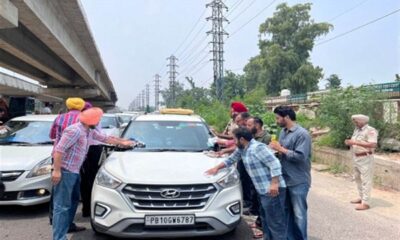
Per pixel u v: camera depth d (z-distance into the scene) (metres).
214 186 4.66
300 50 57.22
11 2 10.47
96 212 4.68
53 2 14.23
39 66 22.12
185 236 4.53
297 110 23.84
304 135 4.39
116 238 5.08
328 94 12.41
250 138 4.36
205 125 6.70
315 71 53.06
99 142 5.53
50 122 7.91
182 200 4.53
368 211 6.77
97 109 4.85
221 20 45.66
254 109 22.30
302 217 4.47
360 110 11.20
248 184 5.76
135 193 4.53
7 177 5.95
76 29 18.88
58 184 4.65
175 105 67.25
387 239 5.31
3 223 5.77
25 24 12.92
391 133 10.95
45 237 5.16
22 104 22.75
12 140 7.31
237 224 4.80
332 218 6.30
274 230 4.33
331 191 8.38
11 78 37.34
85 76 29.19
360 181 7.16
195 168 4.91
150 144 6.00
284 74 55.19
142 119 6.73
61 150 4.54
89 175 5.93
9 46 15.13
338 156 10.98
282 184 4.32
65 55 18.92
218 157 5.54
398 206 7.12
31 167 6.07
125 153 5.62
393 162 8.51
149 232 4.47
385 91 12.51
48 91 37.03
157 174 4.68
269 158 4.20
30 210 6.49
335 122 11.61
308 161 4.52
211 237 5.18
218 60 45.16
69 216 4.85
